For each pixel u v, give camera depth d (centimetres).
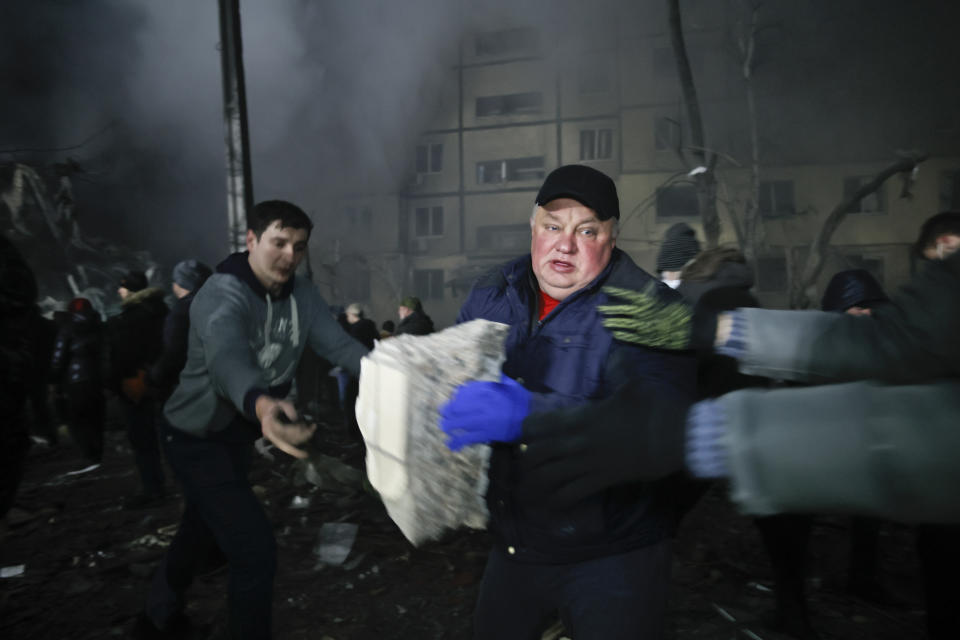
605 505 154
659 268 352
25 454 204
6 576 378
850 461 45
